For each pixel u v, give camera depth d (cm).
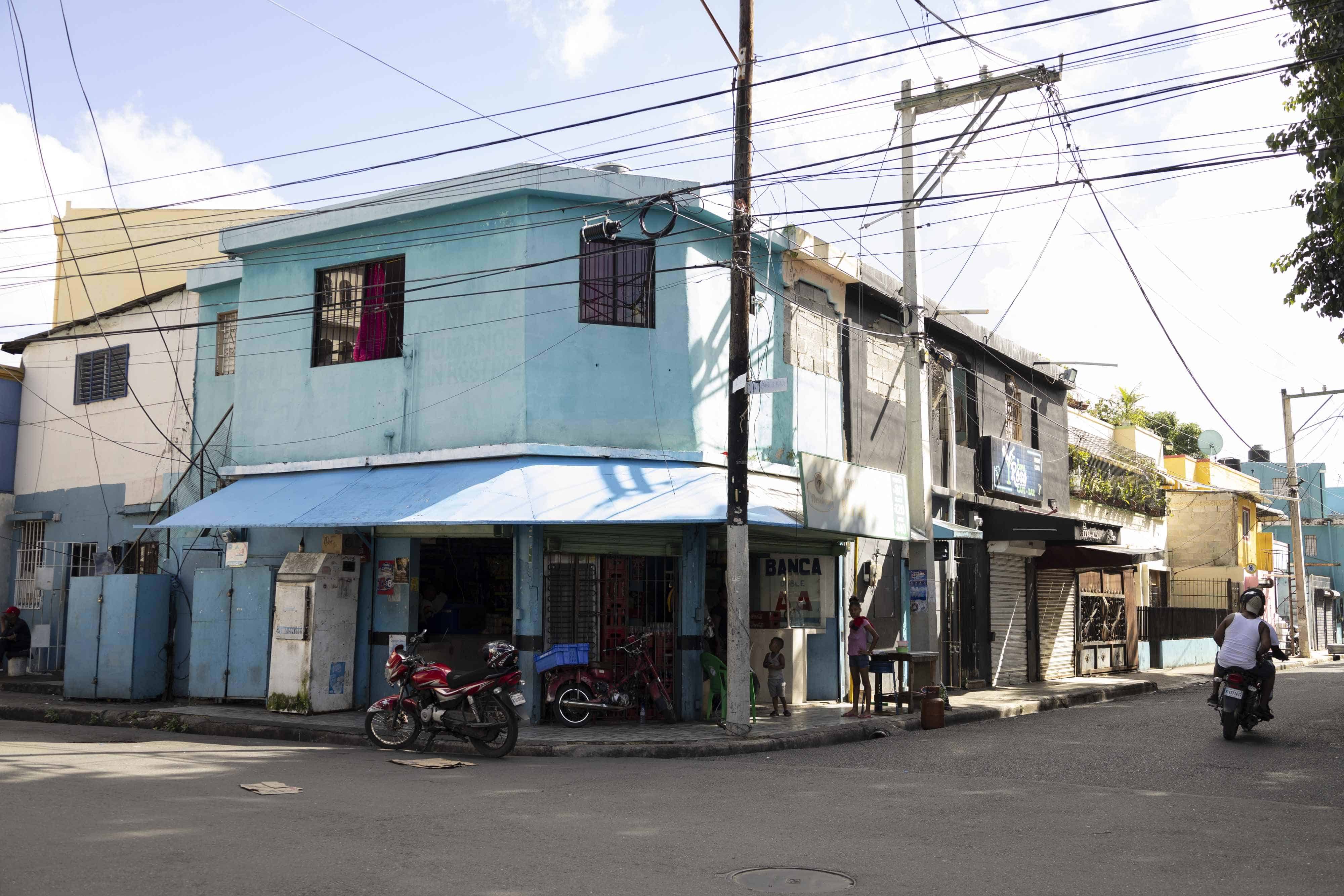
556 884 610
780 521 1454
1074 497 2808
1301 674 2712
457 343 1562
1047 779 1033
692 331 1575
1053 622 2530
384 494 1478
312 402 1678
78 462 2078
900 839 747
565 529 1497
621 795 920
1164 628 3086
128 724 1502
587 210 1545
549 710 1477
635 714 1511
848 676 1869
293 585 1533
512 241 1537
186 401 1894
